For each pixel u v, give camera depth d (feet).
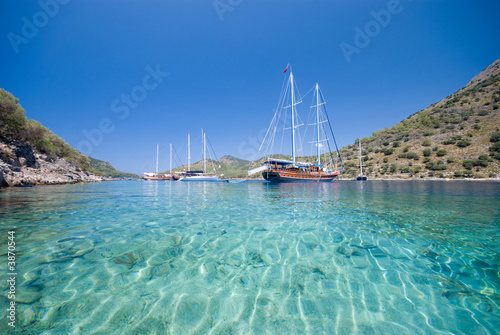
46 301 8.13
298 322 7.34
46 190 62.34
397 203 35.86
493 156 179.63
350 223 20.92
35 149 115.75
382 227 19.35
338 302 8.46
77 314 7.46
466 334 6.77
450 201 38.24
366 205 33.71
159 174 289.53
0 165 69.56
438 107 347.56
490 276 10.31
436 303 8.32
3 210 27.68
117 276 10.23
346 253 13.25
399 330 6.95
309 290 9.27
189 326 7.11
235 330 6.98
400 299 8.60
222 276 10.43
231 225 20.12
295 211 28.14
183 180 199.21
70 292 8.79
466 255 12.81
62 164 138.82
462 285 9.56
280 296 8.85
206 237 16.38
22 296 8.39
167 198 45.96
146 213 26.66
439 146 229.25
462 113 274.36
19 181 72.33
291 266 11.54
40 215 24.64
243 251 13.60
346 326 7.14
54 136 159.53
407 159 233.55
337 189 75.97
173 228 18.98
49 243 14.58
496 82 307.58
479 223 20.71
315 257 12.69
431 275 10.47
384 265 11.58
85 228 18.78
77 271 10.60
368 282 9.89
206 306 8.16
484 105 266.36
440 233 17.37
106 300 8.34
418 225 19.93
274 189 78.48
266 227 19.42
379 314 7.75
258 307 8.15
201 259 12.35
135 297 8.60
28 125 111.34
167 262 11.90
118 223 20.83
